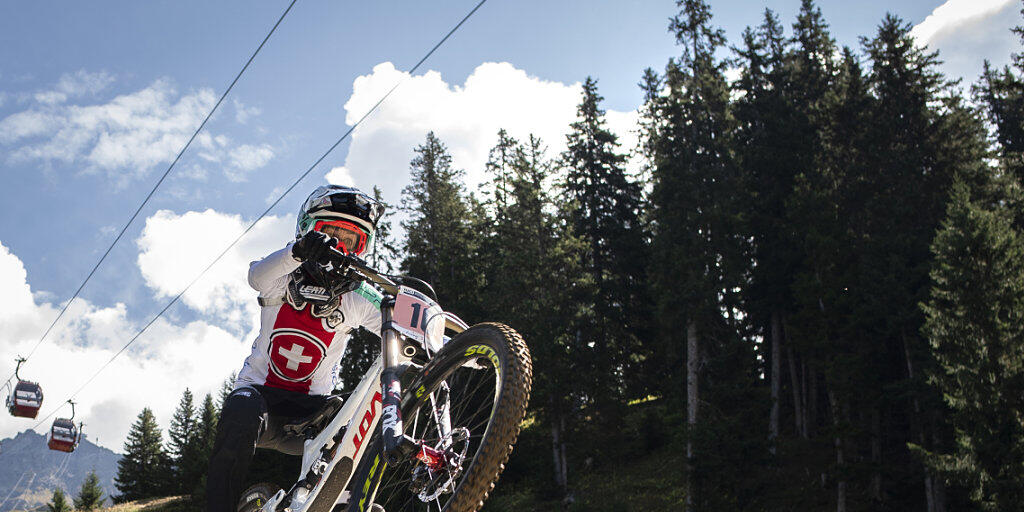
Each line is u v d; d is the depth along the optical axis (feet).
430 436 8.55
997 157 155.33
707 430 107.24
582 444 122.62
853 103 142.20
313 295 9.51
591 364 125.49
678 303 114.11
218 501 9.08
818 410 141.49
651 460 140.77
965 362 82.79
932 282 105.81
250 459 9.38
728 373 113.60
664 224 123.13
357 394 9.21
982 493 79.92
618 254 159.43
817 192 122.42
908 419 114.21
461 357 8.27
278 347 9.82
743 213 121.08
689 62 137.28
